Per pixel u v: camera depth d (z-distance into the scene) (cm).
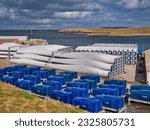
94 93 4428
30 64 8525
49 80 5275
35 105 2584
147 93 4231
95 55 7200
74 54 7731
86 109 3628
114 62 6838
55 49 9275
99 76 6022
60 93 4069
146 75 6369
